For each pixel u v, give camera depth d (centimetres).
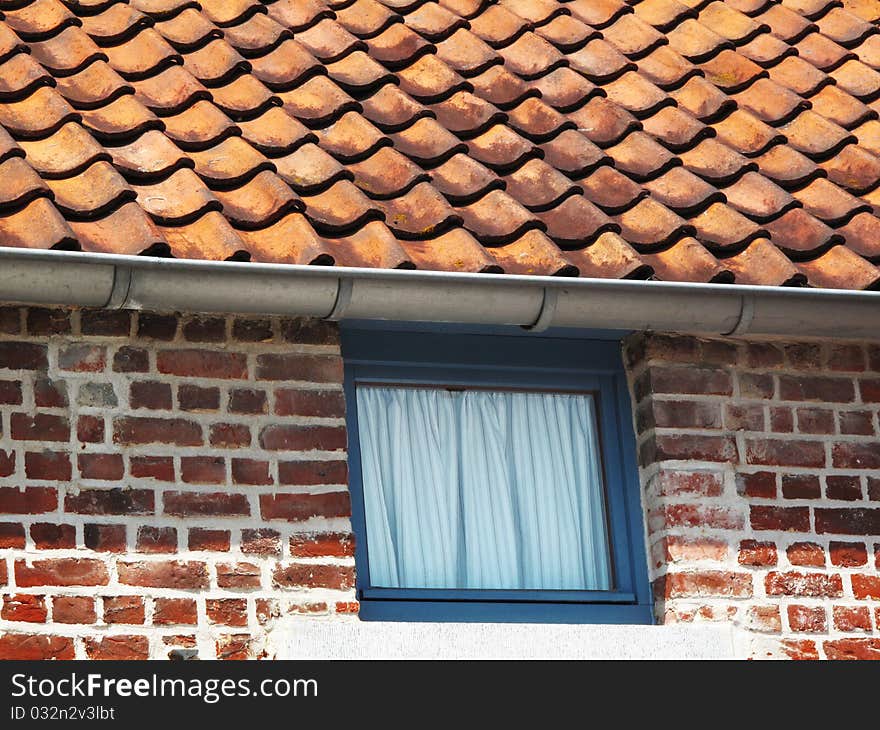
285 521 584
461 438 646
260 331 601
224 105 641
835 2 818
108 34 672
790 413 648
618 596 631
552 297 580
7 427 565
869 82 750
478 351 647
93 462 570
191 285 549
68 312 583
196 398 587
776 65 760
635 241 610
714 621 614
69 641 552
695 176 650
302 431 595
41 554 557
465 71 703
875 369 662
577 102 691
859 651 622
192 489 578
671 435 634
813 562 630
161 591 565
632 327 601
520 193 626
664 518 625
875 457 650
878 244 633
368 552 619
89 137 588
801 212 642
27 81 614
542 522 644
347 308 569
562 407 660
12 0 678
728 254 617
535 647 588
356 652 572
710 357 647
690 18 784
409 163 619
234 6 714
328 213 591
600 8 780
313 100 657
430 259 577
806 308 605
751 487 634
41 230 534
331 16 723
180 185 581
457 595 619
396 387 644
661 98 698
